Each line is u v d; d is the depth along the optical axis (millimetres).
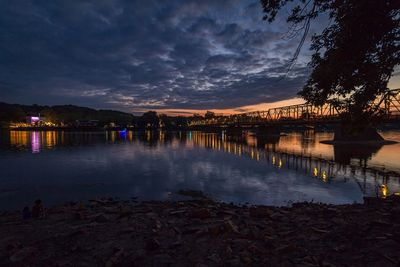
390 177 34750
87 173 37406
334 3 5332
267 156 59688
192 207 14008
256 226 9148
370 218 9156
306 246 6887
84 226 9680
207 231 8289
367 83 5430
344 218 9547
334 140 89938
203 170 39906
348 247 6535
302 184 30031
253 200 22750
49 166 44156
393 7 4516
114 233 8750
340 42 5273
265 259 6160
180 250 7012
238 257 6348
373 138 84125
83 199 22984
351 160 51688
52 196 24141
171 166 43969
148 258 6543
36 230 9555
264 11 6293
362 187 28688
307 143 98688
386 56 5027
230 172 38094
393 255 5785
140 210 12867
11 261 6637
